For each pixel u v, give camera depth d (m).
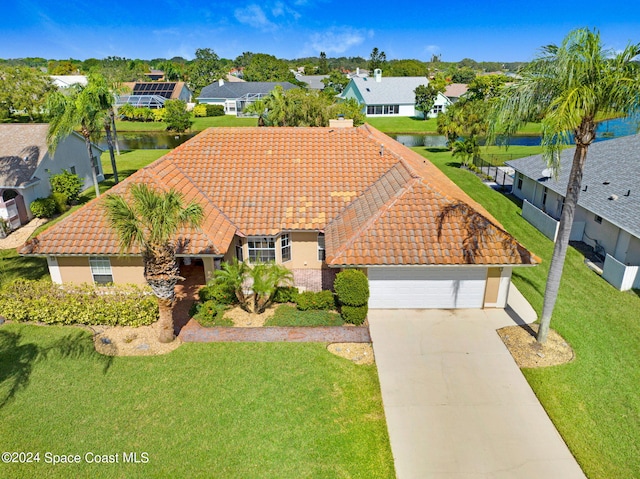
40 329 15.86
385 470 10.39
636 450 10.88
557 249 13.82
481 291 17.27
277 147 23.84
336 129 25.28
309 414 12.02
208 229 18.09
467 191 35.19
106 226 18.11
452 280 17.12
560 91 12.12
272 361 14.16
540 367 13.91
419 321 16.59
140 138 69.00
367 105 88.12
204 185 21.48
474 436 11.38
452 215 17.44
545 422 11.81
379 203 18.86
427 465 10.53
